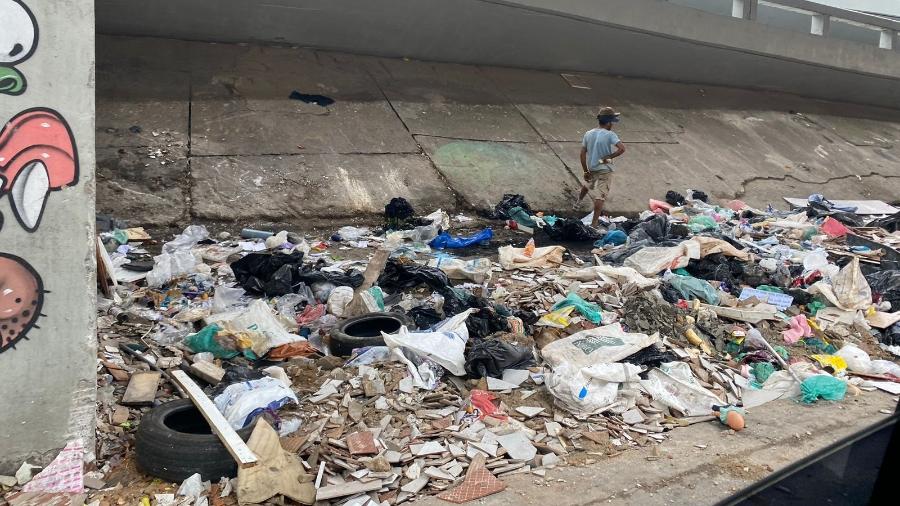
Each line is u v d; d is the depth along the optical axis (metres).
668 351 6.45
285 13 13.80
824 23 20.64
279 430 4.78
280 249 9.02
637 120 16.25
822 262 9.49
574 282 8.09
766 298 8.23
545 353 6.14
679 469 4.70
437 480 4.45
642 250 9.12
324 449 4.64
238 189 10.56
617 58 17.86
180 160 10.72
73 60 3.95
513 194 12.23
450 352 5.81
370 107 13.34
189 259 7.98
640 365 6.13
